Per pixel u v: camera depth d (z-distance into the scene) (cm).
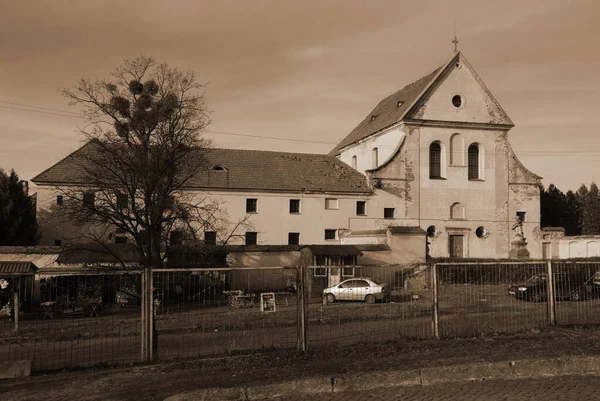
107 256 3159
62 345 1364
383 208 4672
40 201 3869
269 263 3659
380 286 1859
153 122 3089
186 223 3256
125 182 3036
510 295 1672
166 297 1487
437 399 838
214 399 861
